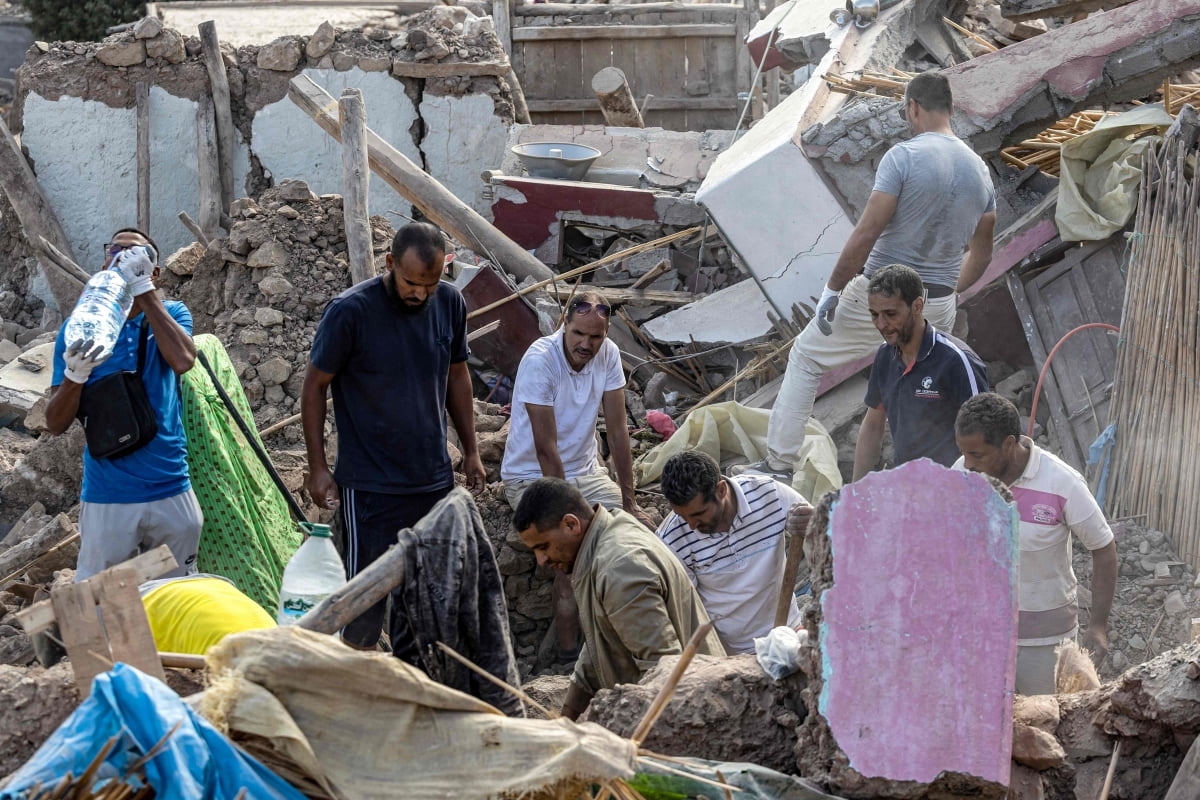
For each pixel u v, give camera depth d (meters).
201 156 17.75
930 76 9.09
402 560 4.35
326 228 11.32
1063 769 4.77
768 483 6.57
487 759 3.80
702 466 6.30
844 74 12.00
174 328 6.75
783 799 4.39
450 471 7.69
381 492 7.39
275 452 9.73
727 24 21.00
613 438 8.84
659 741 4.77
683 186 14.91
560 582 9.14
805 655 4.63
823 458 9.77
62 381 6.49
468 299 12.18
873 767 4.37
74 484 10.16
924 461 4.47
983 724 4.38
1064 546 6.22
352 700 3.81
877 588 4.45
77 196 18.12
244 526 7.88
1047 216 10.57
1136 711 4.88
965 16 15.84
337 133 12.73
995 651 4.41
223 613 4.73
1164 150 9.26
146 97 17.80
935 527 4.45
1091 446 9.34
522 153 14.73
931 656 4.41
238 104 18.12
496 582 4.60
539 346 8.52
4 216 17.70
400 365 7.27
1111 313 10.02
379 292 7.20
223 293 11.27
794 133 10.80
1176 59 10.32
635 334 12.84
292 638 3.75
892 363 7.51
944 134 8.98
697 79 21.28
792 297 11.27
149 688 3.52
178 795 3.38
